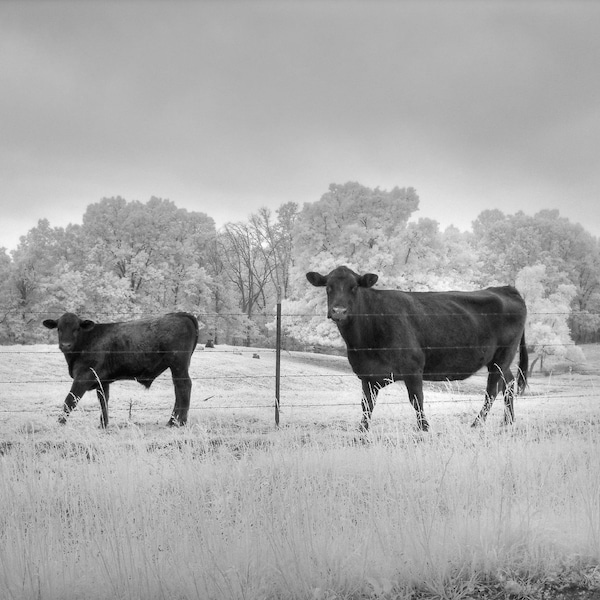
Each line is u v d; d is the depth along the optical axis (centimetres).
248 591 434
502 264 6344
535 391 1911
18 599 435
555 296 4959
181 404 1402
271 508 552
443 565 473
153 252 6084
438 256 4591
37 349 3284
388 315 1174
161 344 1390
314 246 4728
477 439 761
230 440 905
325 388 2991
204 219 7019
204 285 6000
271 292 7944
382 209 4800
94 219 6175
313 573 455
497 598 454
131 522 526
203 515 529
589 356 5566
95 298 5097
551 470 650
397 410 1468
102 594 441
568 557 495
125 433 1075
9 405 1745
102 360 1359
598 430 818
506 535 517
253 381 2983
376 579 464
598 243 7681
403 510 546
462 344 1238
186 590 438
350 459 720
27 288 5653
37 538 502
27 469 660
